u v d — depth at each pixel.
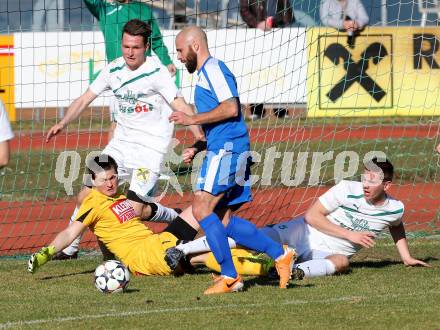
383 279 22.50
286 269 21.39
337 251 23.88
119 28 33.59
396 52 51.44
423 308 18.89
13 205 35.19
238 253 22.78
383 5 48.94
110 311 18.95
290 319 18.05
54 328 17.47
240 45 47.81
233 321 17.92
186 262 23.23
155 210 26.09
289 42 44.47
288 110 48.69
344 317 18.16
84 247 28.67
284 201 35.47
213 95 20.98
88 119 53.66
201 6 54.19
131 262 23.34
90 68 45.91
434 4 51.09
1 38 50.59
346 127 49.94
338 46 49.78
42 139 49.28
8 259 26.52
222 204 21.64
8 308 19.33
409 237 29.67
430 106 52.12
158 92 26.09
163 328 17.42
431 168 41.84
